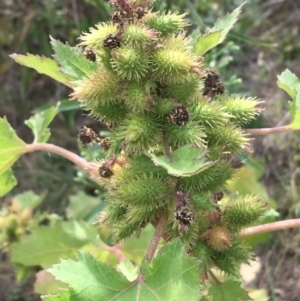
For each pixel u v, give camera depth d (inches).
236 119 7.6
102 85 6.9
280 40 20.6
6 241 12.8
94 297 6.3
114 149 7.0
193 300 6.1
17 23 18.8
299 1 21.9
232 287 8.0
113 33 6.9
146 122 6.8
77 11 18.0
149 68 6.8
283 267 16.1
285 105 18.9
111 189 7.2
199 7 16.8
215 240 7.3
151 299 6.3
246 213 7.6
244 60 20.3
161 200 6.9
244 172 11.4
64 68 8.1
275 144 18.1
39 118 9.5
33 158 18.8
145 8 7.0
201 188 7.1
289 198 16.8
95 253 10.5
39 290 10.6
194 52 7.9
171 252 6.5
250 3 19.8
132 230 7.4
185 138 6.8
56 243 10.7
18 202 13.5
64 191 17.8
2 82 20.1
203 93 7.7
